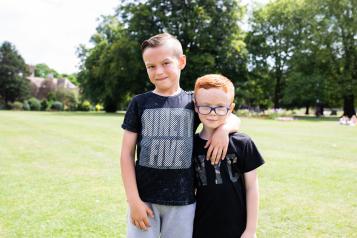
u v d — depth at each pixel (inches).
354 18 1438.2
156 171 87.9
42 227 162.9
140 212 86.5
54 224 166.7
